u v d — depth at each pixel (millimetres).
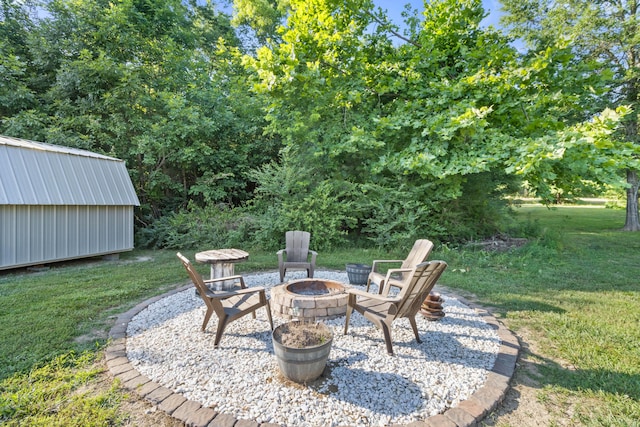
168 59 9727
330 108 7707
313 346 2133
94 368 2354
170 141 8539
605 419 1891
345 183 7645
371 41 8219
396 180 7457
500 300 4055
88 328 3072
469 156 6363
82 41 8734
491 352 2660
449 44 7574
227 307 2916
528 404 2043
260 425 1757
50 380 2195
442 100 6621
